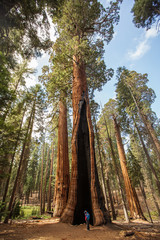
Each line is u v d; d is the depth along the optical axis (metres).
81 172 10.98
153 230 8.66
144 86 17.38
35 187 43.88
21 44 9.31
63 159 13.52
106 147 24.91
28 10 7.38
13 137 9.12
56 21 14.34
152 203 29.59
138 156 23.64
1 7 6.91
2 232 6.42
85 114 12.56
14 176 18.64
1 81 8.02
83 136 11.99
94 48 16.25
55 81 12.80
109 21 14.80
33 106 14.90
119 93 20.28
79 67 13.93
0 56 8.32
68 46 12.49
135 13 11.88
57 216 10.85
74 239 5.74
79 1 12.86
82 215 9.65
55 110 17.28
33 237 5.80
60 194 11.97
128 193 18.08
